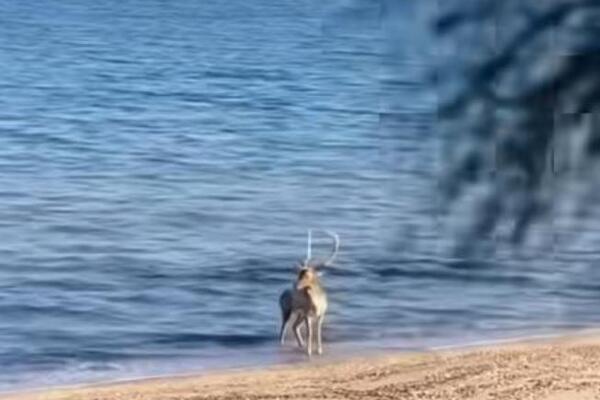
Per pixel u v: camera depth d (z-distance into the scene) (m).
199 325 42.88
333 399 32.72
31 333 41.81
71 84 136.38
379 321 43.22
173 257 54.62
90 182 74.94
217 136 97.38
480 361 36.72
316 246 56.59
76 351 39.66
